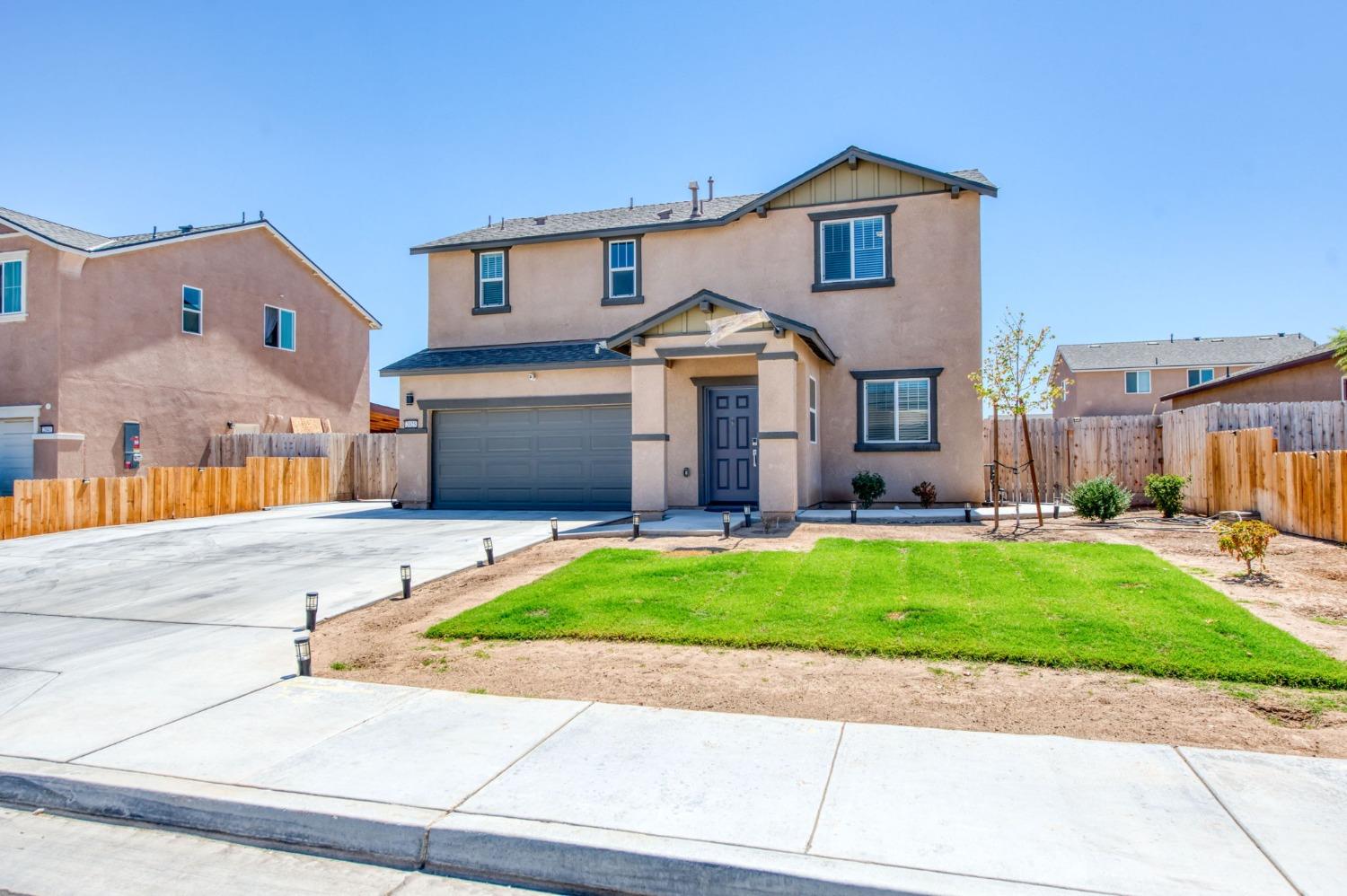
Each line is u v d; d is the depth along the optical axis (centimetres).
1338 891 322
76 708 570
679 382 1642
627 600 801
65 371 2041
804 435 1470
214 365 2456
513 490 1788
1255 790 409
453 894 370
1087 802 401
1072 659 605
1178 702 535
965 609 737
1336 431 1460
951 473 1622
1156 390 3978
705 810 403
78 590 995
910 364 1648
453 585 938
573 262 1905
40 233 2012
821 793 418
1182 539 1134
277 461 2105
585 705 558
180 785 445
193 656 695
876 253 1678
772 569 911
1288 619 696
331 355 2948
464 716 542
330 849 407
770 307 1736
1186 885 328
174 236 2342
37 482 1530
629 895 365
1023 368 1232
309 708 562
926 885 333
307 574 1035
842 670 617
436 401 1819
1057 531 1229
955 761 452
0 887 377
